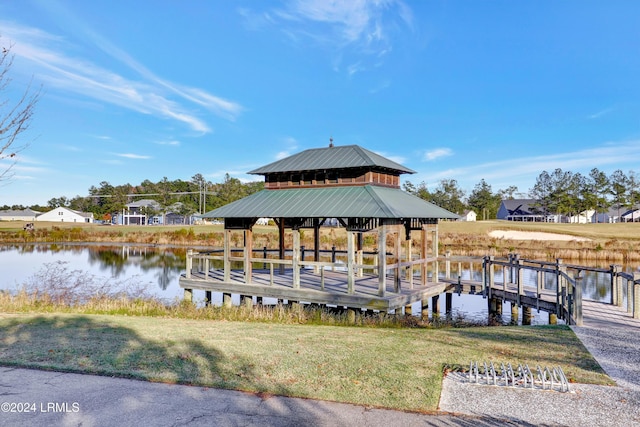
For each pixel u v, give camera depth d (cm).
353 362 722
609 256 3300
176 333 920
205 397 577
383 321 1262
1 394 581
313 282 1548
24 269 2841
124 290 1988
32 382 625
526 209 8869
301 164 1600
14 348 779
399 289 1338
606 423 511
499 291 1556
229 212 1516
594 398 582
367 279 1666
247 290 1459
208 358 735
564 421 515
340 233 4381
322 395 583
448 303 1748
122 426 493
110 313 1329
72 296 1608
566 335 918
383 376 655
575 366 707
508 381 639
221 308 1431
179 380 631
